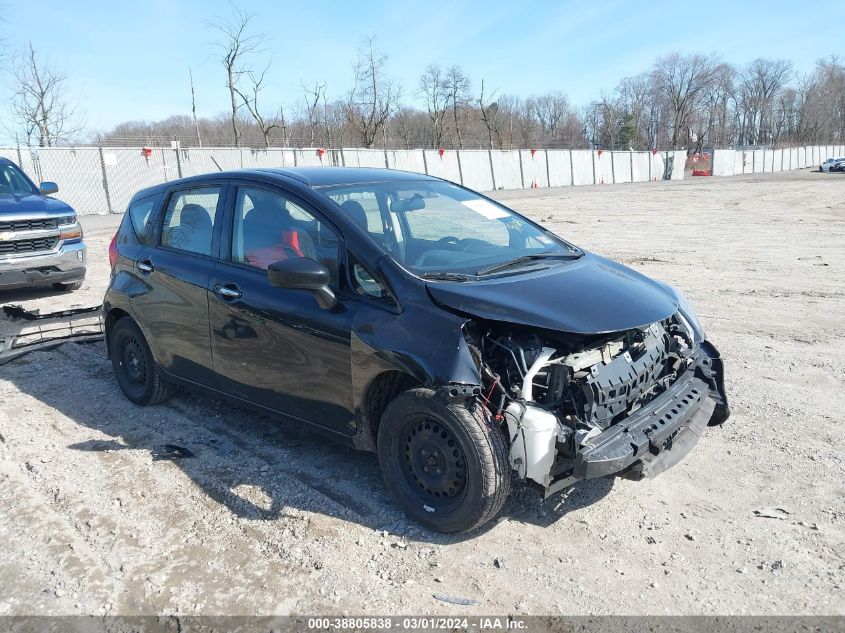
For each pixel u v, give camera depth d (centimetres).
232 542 340
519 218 484
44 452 442
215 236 445
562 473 329
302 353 381
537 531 347
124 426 485
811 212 2078
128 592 304
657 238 1520
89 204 2461
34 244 888
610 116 9044
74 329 741
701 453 428
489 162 4138
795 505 365
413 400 334
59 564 325
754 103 10812
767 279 1001
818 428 462
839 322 744
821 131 10681
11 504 379
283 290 391
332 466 420
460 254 398
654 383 361
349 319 357
